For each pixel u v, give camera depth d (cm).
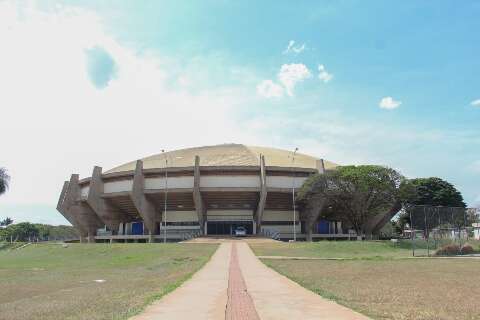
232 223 8750
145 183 8281
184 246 5828
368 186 6981
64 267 3975
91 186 8456
